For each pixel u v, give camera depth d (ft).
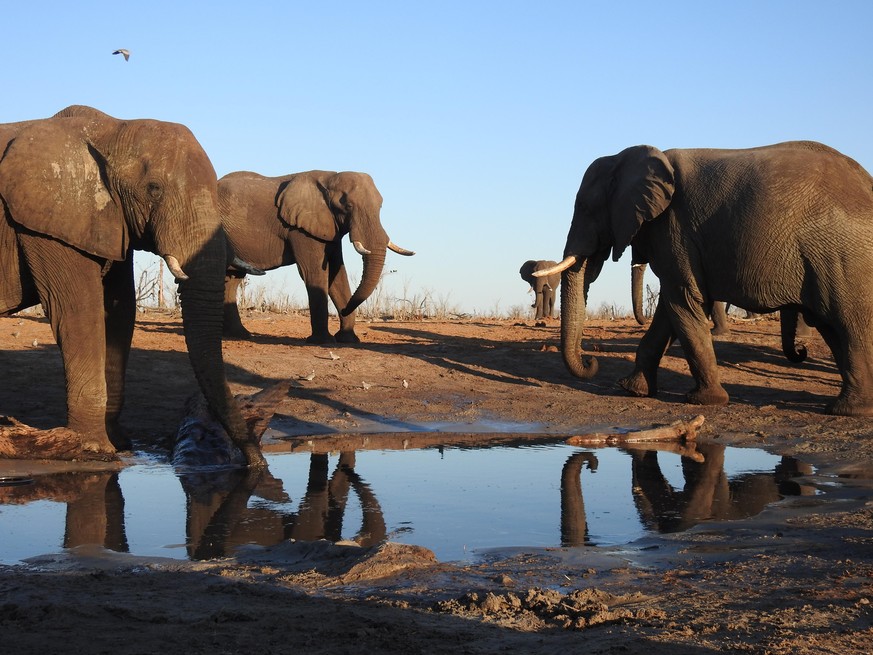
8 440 32.91
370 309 108.17
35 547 22.39
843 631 15.78
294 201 69.87
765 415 45.32
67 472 32.32
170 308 95.30
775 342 68.80
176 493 29.14
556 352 64.75
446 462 35.12
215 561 20.88
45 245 33.09
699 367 48.73
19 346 57.67
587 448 38.78
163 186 32.53
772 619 16.40
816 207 44.19
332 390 52.08
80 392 33.86
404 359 60.49
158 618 16.40
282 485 30.60
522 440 40.86
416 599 17.93
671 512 26.53
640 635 15.65
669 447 38.96
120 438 37.11
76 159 32.94
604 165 51.98
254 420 37.06
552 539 23.39
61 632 15.66
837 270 43.78
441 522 25.22
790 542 22.59
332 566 20.34
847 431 40.65
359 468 33.78
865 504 27.04
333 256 72.23
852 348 44.27
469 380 55.98
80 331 33.58
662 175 47.37
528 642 15.42
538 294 122.83
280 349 62.03
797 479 31.68
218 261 32.96
